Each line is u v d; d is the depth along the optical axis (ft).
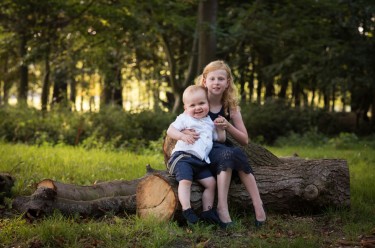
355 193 22.72
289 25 63.87
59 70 69.87
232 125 18.31
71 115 51.83
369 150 46.47
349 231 16.25
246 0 68.95
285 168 19.02
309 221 17.78
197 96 17.35
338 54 66.18
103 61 68.44
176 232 15.57
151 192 16.84
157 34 61.93
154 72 82.89
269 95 89.45
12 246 14.08
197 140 17.03
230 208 18.11
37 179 23.03
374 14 62.44
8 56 70.90
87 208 17.28
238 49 74.38
